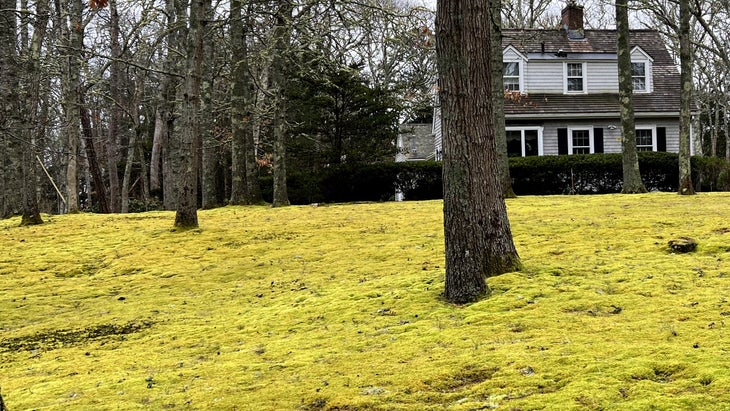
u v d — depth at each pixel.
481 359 4.71
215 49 25.61
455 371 4.53
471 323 5.78
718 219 10.37
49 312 8.47
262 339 6.23
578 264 7.80
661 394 3.72
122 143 42.53
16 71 17.47
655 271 7.11
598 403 3.68
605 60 27.61
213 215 16.58
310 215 15.73
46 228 14.91
